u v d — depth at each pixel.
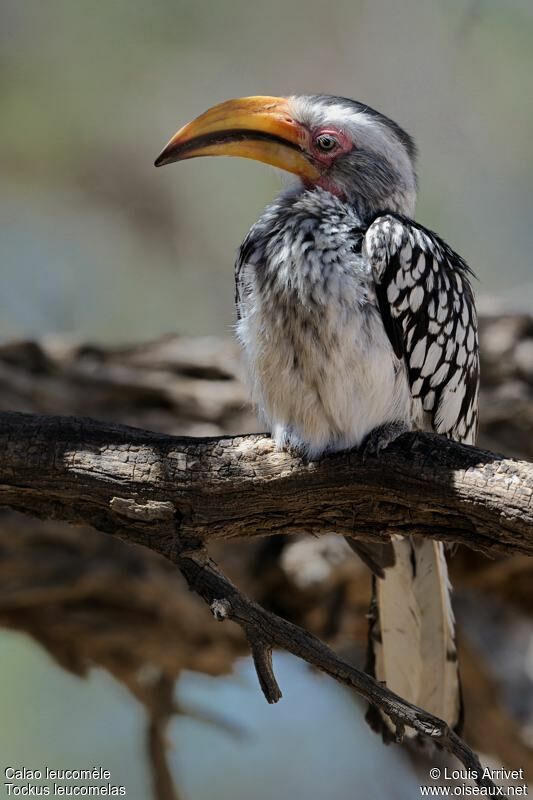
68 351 11.19
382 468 6.71
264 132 8.22
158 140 14.52
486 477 6.41
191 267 14.84
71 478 6.94
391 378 7.35
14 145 14.38
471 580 11.08
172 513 6.87
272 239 7.59
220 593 6.61
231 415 11.10
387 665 8.03
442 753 11.97
